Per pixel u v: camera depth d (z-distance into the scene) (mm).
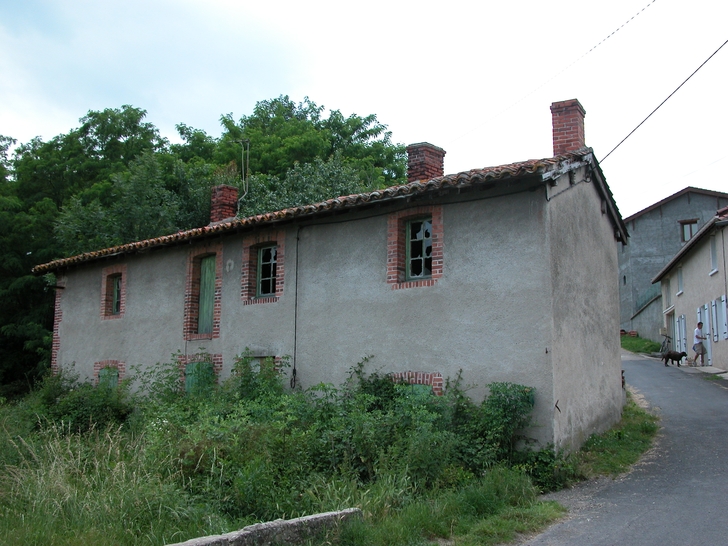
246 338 13789
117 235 24125
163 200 26125
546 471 9180
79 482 7730
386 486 7637
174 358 15055
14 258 26125
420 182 11023
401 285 11430
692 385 18875
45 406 15117
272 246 14031
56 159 31062
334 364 12148
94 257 17078
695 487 8797
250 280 14055
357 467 8508
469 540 6707
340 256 12438
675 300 29734
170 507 6852
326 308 12484
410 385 10961
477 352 10383
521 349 9961
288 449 8406
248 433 8594
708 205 37062
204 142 36406
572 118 12578
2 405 15609
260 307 13648
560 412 9859
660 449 11250
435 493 7918
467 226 10805
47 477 7602
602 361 12656
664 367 23938
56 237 24781
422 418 9000
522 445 9656
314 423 9523
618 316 14547
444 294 10891
